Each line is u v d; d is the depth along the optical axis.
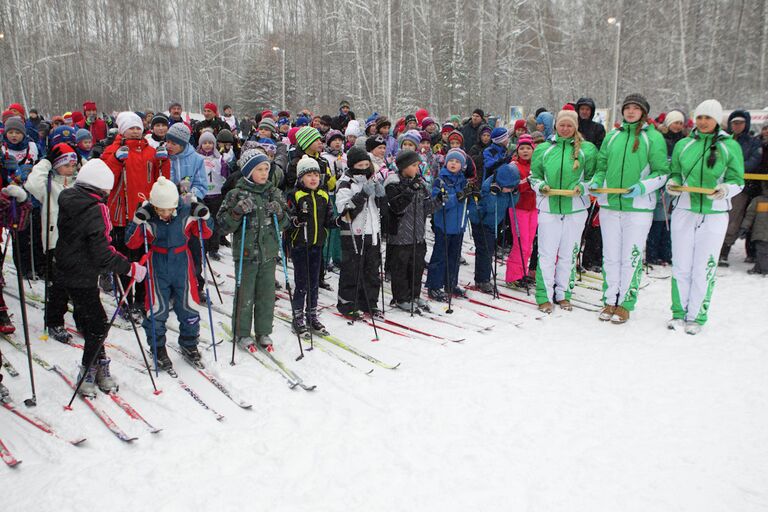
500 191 5.75
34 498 2.64
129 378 3.88
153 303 3.92
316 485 2.80
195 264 5.43
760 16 22.78
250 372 4.07
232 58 35.59
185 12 34.00
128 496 2.68
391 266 5.47
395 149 8.78
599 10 26.33
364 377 4.05
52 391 3.64
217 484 2.79
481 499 2.70
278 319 5.23
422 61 26.61
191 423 3.39
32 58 27.64
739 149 4.70
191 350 4.18
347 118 10.38
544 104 28.80
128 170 4.70
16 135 5.32
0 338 4.43
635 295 5.24
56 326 4.42
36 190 4.45
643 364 4.31
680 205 4.96
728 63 23.27
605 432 3.33
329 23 30.20
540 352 4.55
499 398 3.74
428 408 3.59
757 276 6.88
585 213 5.49
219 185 6.60
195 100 33.62
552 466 2.98
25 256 5.86
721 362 4.33
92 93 32.72
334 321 5.26
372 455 3.08
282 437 3.25
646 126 4.98
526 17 29.67
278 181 5.41
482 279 6.21
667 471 2.94
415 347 4.64
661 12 24.27
